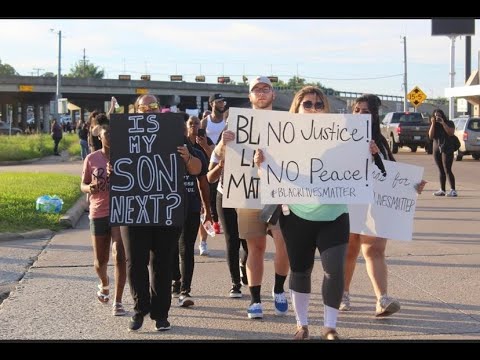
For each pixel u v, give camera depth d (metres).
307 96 5.98
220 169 6.96
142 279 6.26
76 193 16.22
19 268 9.15
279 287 6.83
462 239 10.96
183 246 7.20
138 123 6.21
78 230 12.29
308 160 5.82
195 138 7.83
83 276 8.63
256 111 6.34
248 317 6.76
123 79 85.25
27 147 37.22
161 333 6.29
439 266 8.98
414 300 7.34
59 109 56.56
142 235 6.23
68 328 6.45
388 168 6.57
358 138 5.81
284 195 5.76
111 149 6.23
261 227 6.57
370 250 6.66
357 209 6.57
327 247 5.63
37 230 11.64
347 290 6.94
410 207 6.59
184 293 7.16
